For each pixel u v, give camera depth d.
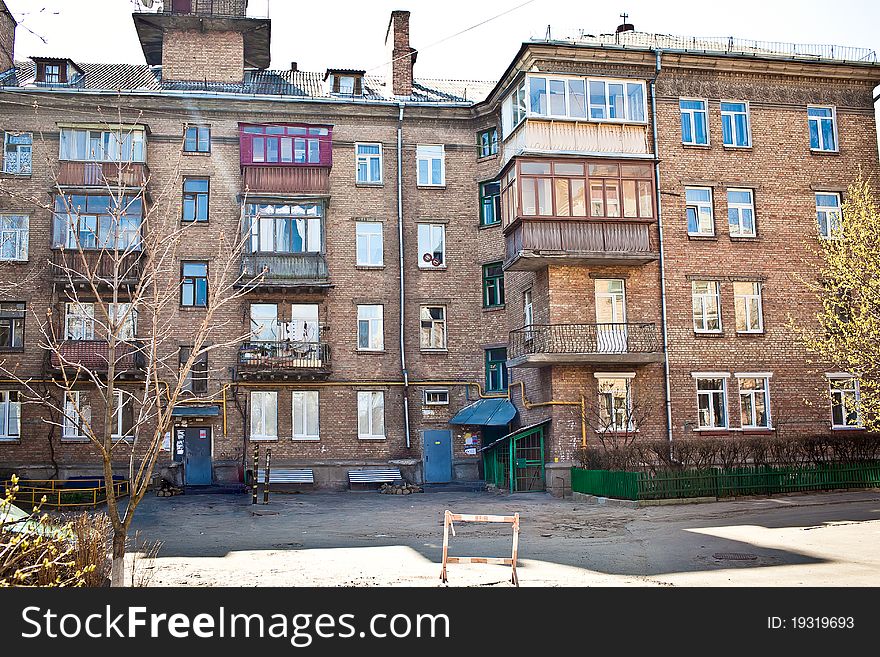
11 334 27.80
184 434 28.22
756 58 27.36
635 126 26.03
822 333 24.75
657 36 30.16
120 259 10.34
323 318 29.41
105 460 8.82
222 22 31.73
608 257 24.95
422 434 29.72
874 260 21.55
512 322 29.28
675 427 25.55
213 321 28.45
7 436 27.44
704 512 18.92
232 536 17.03
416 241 30.53
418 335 30.12
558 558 13.38
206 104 29.59
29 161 28.41
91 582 9.03
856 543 14.06
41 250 28.16
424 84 34.38
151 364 9.57
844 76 28.44
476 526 17.98
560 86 25.77
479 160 31.11
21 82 29.95
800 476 21.94
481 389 30.11
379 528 18.02
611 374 25.36
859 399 23.45
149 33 32.59
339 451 28.98
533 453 25.86
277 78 33.81
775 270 27.25
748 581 11.08
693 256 26.62
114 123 28.69
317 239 29.33
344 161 30.41
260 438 28.59
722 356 26.33
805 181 27.92
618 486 21.25
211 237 29.03
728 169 27.39
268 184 28.98
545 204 24.88
